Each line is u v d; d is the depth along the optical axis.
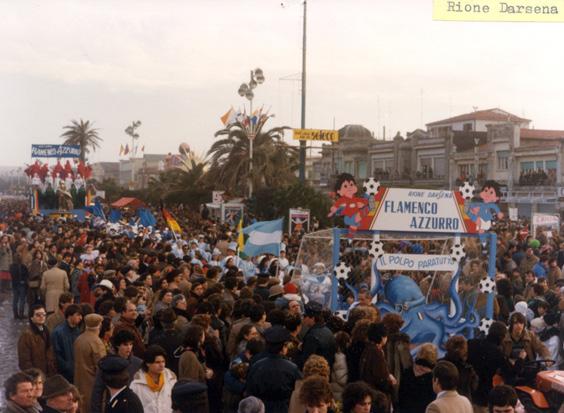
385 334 8.38
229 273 13.82
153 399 7.44
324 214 41.59
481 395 8.71
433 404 6.68
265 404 7.56
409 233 12.36
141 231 30.09
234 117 50.41
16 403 5.93
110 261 16.72
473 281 12.66
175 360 9.25
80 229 31.86
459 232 12.54
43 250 19.89
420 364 8.04
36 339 9.42
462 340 8.31
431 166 69.31
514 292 16.30
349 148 79.00
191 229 34.50
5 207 75.56
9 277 22.97
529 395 9.13
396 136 72.19
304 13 50.59
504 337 9.05
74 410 6.14
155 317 9.83
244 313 9.84
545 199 55.59
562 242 24.53
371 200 12.12
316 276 13.21
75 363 8.80
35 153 63.12
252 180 49.16
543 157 58.22
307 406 6.05
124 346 8.15
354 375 8.48
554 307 12.91
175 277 12.45
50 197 59.38
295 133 49.22
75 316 9.62
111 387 6.83
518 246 22.39
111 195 99.62
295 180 51.19
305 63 50.75
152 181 80.94
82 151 122.50
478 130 79.12
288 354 8.70
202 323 9.24
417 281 12.84
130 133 173.00
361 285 12.26
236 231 28.39
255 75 48.22
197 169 61.62
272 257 18.94
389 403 8.02
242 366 8.47
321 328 8.64
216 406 9.27
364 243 13.42
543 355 10.12
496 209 12.66
